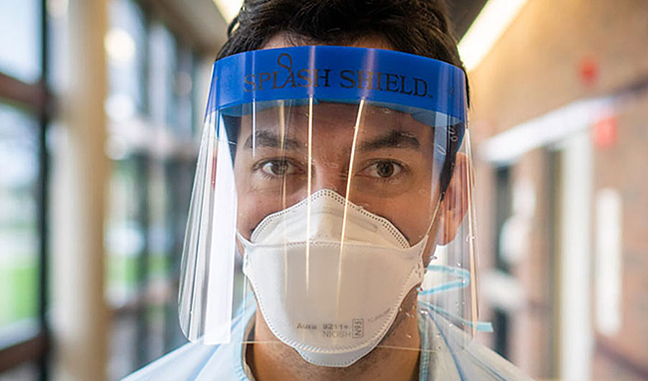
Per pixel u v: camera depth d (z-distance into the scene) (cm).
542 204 371
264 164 74
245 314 83
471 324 78
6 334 319
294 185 73
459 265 79
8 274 319
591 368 285
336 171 71
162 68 560
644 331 229
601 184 274
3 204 312
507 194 468
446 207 79
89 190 372
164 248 564
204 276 77
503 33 363
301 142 71
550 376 347
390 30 72
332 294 70
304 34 71
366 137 70
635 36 231
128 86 462
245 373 80
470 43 141
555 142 343
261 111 72
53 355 365
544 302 361
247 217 75
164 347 548
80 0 368
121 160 445
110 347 412
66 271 368
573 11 305
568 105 315
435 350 81
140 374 87
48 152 362
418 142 73
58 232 367
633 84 235
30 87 334
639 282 233
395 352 77
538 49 368
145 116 509
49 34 357
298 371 76
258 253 74
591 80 281
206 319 76
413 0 75
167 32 578
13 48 317
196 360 88
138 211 489
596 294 281
